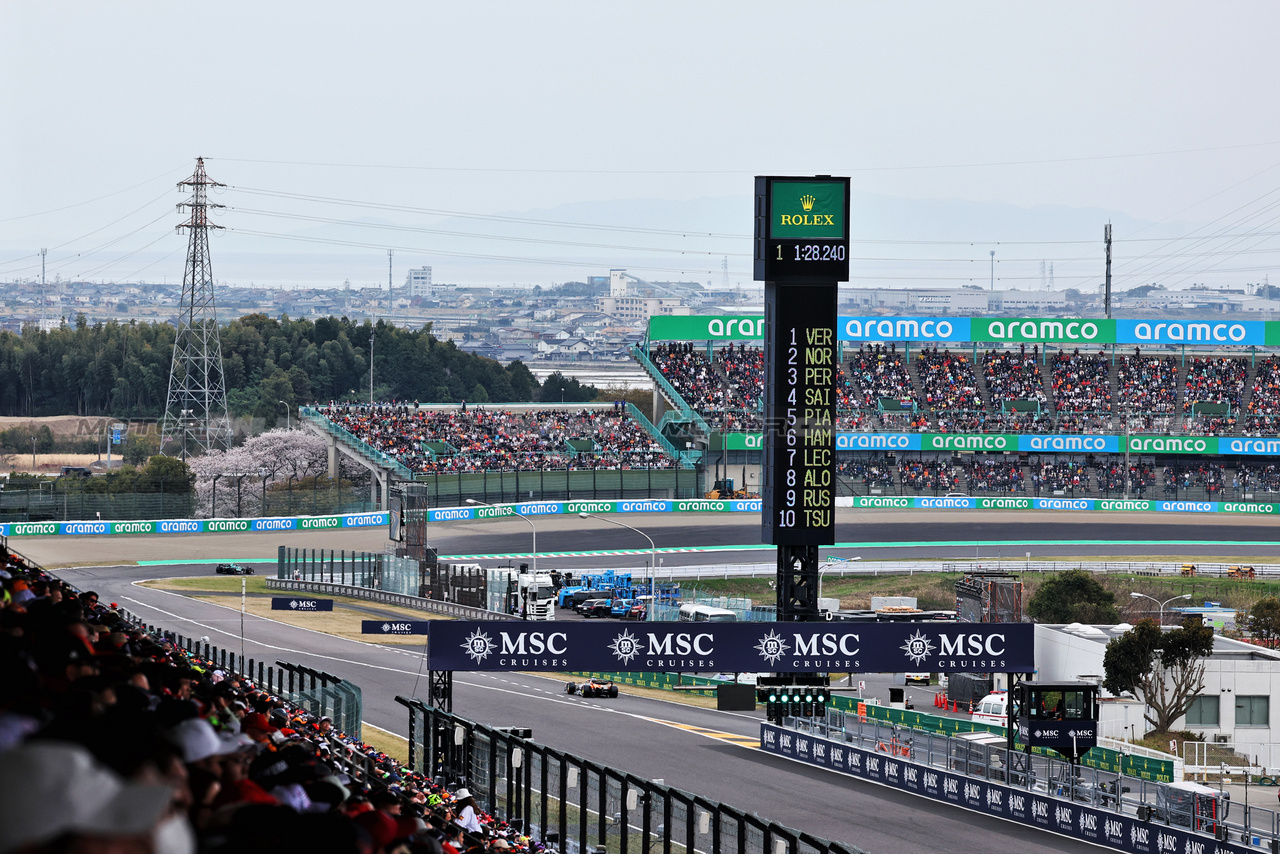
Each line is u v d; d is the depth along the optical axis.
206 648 147.38
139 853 8.89
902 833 119.94
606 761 144.88
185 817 10.41
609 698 194.12
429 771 120.38
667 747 156.25
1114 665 174.12
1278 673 173.88
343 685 116.75
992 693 189.38
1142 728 171.12
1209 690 172.75
